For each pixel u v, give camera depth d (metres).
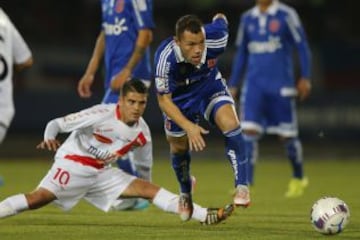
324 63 87.38
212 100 27.44
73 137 27.69
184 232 26.77
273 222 30.23
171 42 26.14
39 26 92.56
